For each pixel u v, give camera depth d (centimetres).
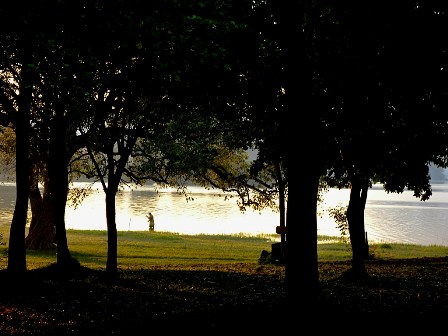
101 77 1583
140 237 4738
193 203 12888
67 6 1053
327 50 1377
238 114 1872
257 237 5175
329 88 1438
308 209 1061
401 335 918
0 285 1628
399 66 1293
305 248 1055
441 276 1941
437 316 1080
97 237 4600
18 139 1730
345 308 1164
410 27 1216
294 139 1066
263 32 1330
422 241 5456
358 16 1225
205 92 1739
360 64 1331
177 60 1395
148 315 1245
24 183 1747
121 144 1956
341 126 1555
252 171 1862
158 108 1983
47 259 3098
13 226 1733
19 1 1016
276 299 1477
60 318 1233
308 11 1298
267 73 1534
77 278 1934
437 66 1285
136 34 1195
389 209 11675
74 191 3209
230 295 1588
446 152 1864
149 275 2094
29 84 1417
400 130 1617
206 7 1219
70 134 2128
